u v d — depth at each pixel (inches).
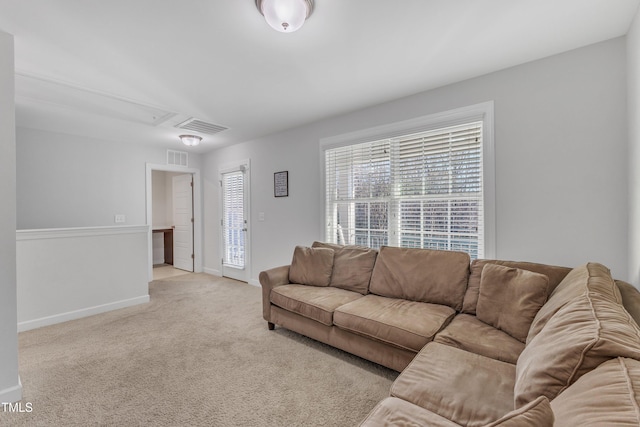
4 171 68.8
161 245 266.1
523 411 23.7
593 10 66.4
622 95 76.4
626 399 22.8
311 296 100.0
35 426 61.2
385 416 41.7
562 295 56.6
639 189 66.2
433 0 62.6
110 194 177.5
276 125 151.7
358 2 62.6
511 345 61.5
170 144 190.7
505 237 94.1
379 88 107.1
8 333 69.5
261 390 73.9
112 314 129.0
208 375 80.6
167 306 140.2
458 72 95.4
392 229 120.3
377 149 124.9
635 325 36.4
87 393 72.5
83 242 126.6
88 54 82.0
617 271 77.9
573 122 83.0
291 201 158.4
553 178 86.1
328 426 61.7
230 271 199.8
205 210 220.4
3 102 68.4
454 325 72.8
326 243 129.6
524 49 82.4
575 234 83.3
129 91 107.4
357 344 83.7
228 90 107.7
